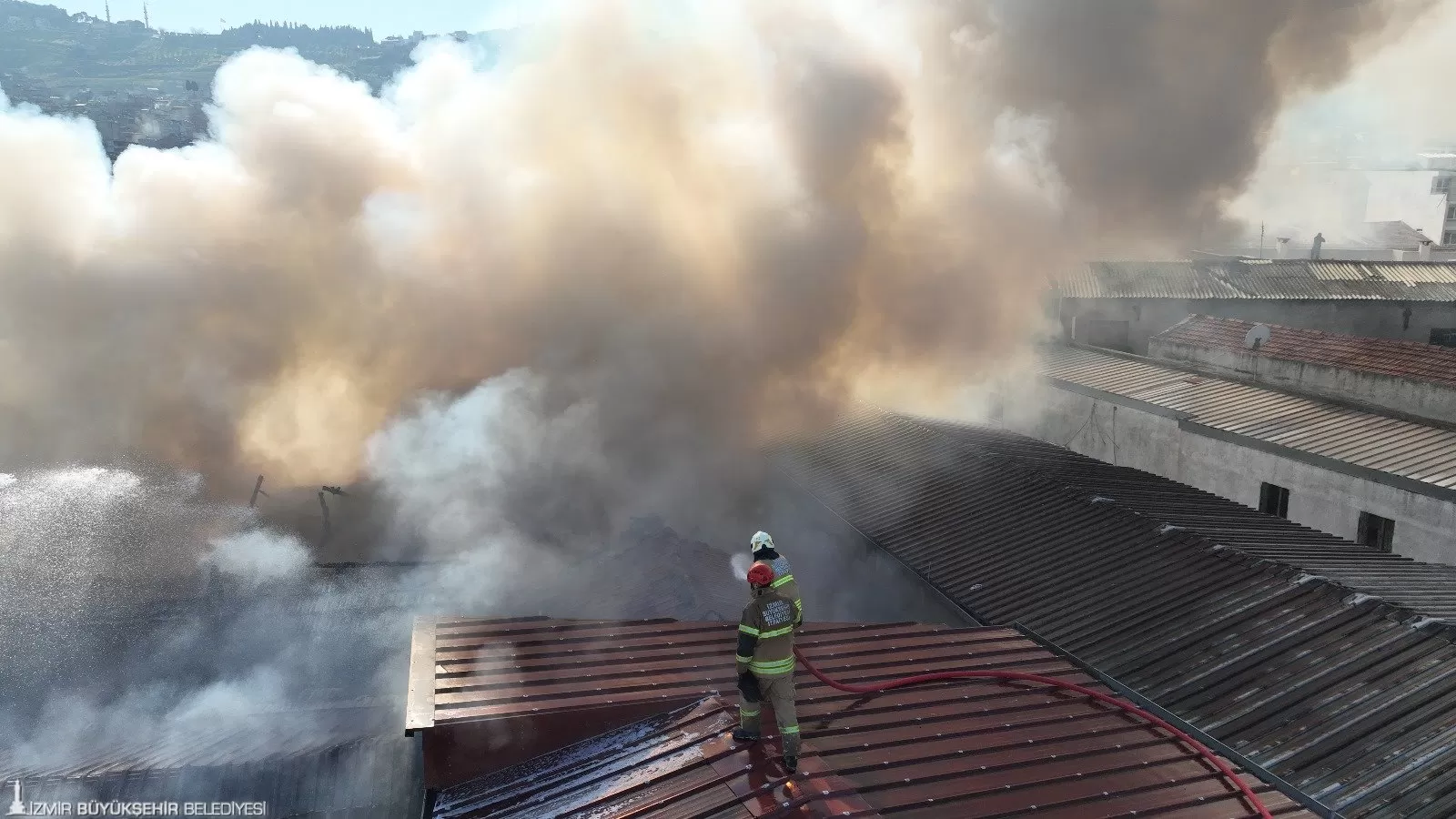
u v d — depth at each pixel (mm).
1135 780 7000
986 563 14164
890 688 7891
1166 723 7695
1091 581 13000
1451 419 18422
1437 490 16125
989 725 7531
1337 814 8289
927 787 6633
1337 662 10281
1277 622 11211
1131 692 10461
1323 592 11516
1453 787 8367
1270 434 19531
